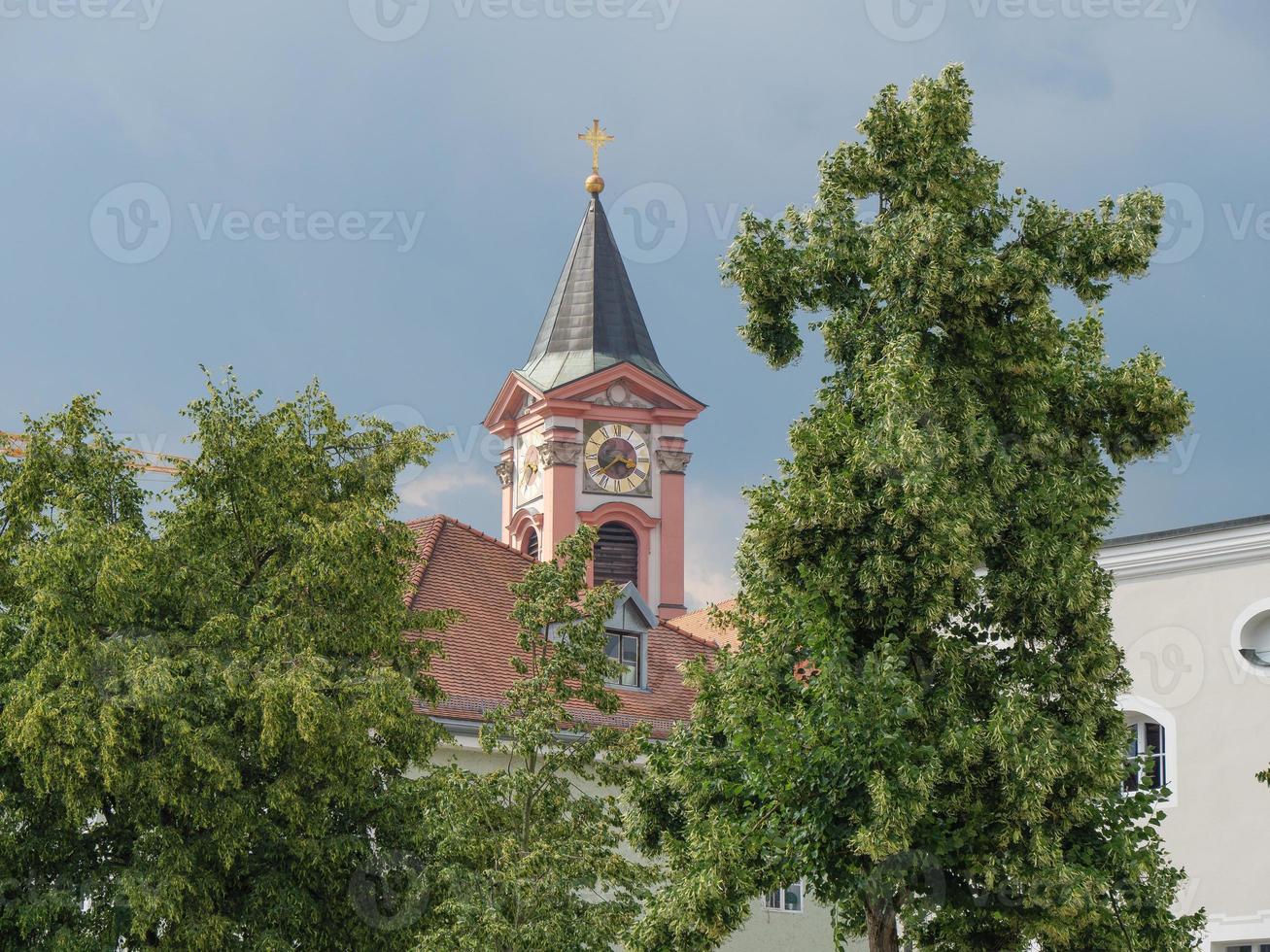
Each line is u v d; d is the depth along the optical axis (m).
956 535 36.50
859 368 38.91
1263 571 59.56
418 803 45.56
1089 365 39.88
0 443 47.78
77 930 43.31
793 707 38.47
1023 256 38.38
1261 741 59.16
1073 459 39.41
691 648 69.56
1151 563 61.56
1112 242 38.84
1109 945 37.16
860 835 35.31
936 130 39.69
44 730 41.31
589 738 45.91
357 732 43.84
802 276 39.66
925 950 38.91
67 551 43.25
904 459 36.62
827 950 65.31
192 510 46.47
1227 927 58.81
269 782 44.91
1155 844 37.75
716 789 39.19
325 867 44.22
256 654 44.22
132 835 44.47
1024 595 37.72
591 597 46.75
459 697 58.00
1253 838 58.81
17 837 43.47
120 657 42.59
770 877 38.12
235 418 47.50
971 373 38.59
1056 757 36.03
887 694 36.41
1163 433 39.53
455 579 64.75
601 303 146.00
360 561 46.06
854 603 37.41
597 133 150.25
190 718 42.91
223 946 43.44
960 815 37.06
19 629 44.41
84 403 47.38
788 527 37.41
